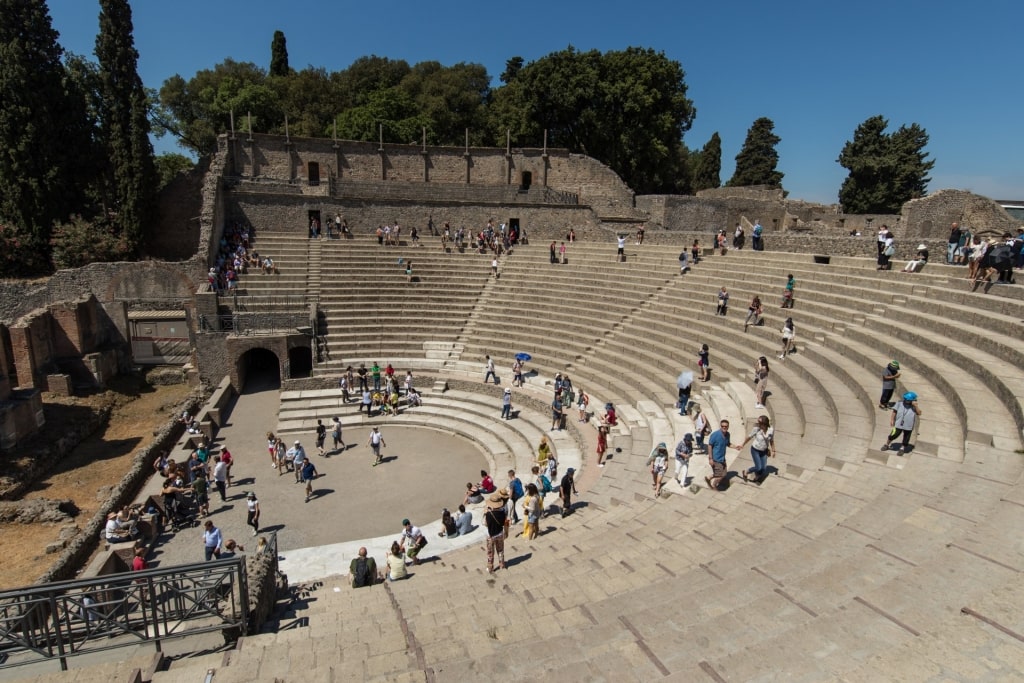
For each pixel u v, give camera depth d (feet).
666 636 22.84
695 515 41.81
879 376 55.77
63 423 83.71
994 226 117.29
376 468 76.07
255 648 28.63
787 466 44.29
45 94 118.52
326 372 104.37
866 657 19.38
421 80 229.66
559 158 163.94
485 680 21.67
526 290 119.85
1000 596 20.72
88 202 136.56
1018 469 34.17
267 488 70.64
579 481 61.05
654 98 176.04
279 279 120.47
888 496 33.68
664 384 76.23
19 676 29.09
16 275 118.32
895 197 198.08
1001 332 53.47
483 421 86.38
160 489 65.05
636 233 135.44
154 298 113.19
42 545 56.49
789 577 27.20
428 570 49.08
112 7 120.98
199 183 138.10
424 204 143.64
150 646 30.48
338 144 154.20
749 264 99.50
